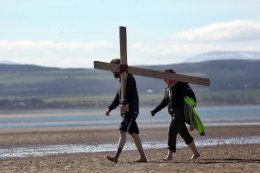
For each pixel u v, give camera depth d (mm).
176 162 47625
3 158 59438
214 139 82875
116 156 47781
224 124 132750
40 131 115562
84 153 62594
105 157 55594
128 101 47438
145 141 80688
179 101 50094
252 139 82312
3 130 127688
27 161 53312
